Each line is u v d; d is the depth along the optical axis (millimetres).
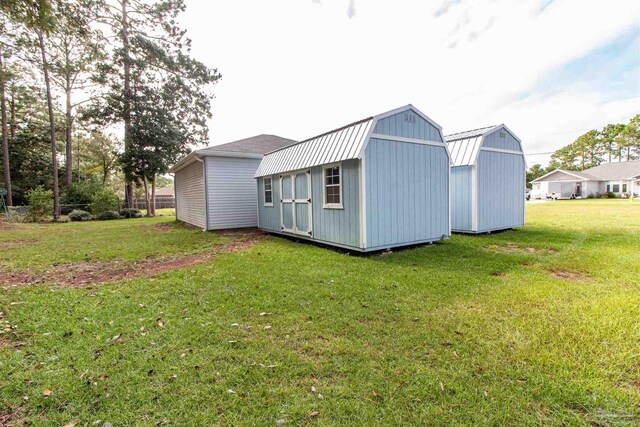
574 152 45281
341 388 1944
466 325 2781
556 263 4887
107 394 1916
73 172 24484
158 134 18203
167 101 18797
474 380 1995
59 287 4176
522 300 3348
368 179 5793
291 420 1688
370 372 2105
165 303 3484
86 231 10773
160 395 1907
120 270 5141
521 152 9531
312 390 1936
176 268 5199
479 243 7043
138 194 33562
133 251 6820
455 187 8695
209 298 3619
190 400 1857
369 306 3287
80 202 19031
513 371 2074
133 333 2742
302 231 7758
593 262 4812
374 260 5488
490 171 8570
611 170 32531
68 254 6496
